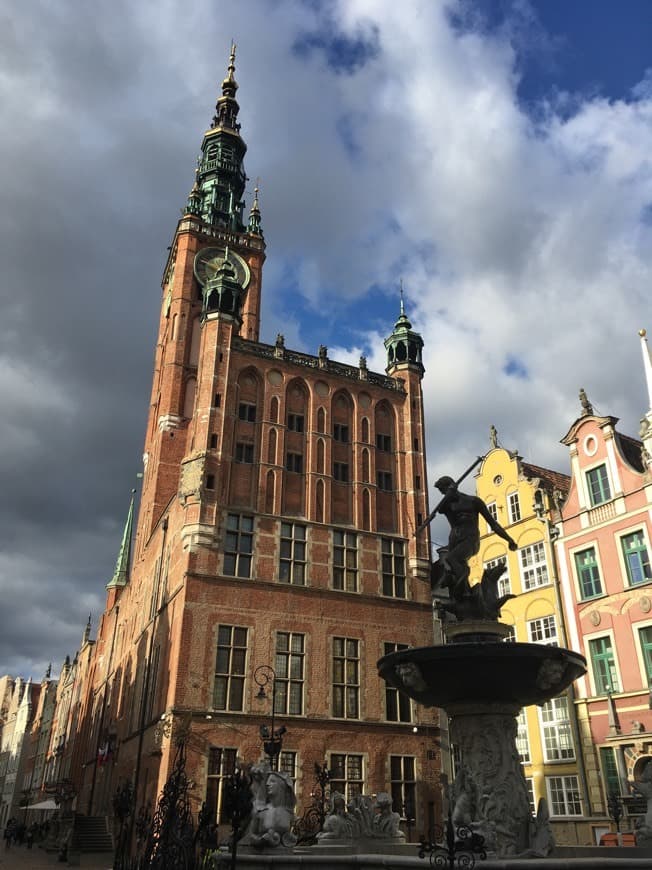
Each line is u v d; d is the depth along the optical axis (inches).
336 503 1749.5
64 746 3998.5
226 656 1460.4
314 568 1631.4
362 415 1876.2
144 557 2176.4
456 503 727.7
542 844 609.9
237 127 3152.1
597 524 1513.3
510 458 1800.0
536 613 1615.4
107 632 3048.7
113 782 2011.6
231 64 3307.1
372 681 1578.5
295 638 1541.6
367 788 1464.1
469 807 630.5
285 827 709.9
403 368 1994.3
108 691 2647.6
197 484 1584.6
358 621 1622.8
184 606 1459.2
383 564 1732.3
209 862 697.6
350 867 556.1
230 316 1800.0
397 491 1846.7
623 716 1352.1
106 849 1854.1
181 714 1365.7
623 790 1305.4
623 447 1541.6
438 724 1616.6
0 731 6259.8
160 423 2292.1
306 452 1760.6
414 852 778.8
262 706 1438.2
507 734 659.4
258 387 1771.7
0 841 3181.6
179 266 2524.6
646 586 1376.7
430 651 617.9
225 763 1359.5
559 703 1498.5
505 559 1742.1
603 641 1440.7
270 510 1649.9
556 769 1467.8
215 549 1542.8
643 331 1513.3
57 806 2886.3
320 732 1469.0
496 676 622.2
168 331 2573.8
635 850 645.3
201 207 2773.1
